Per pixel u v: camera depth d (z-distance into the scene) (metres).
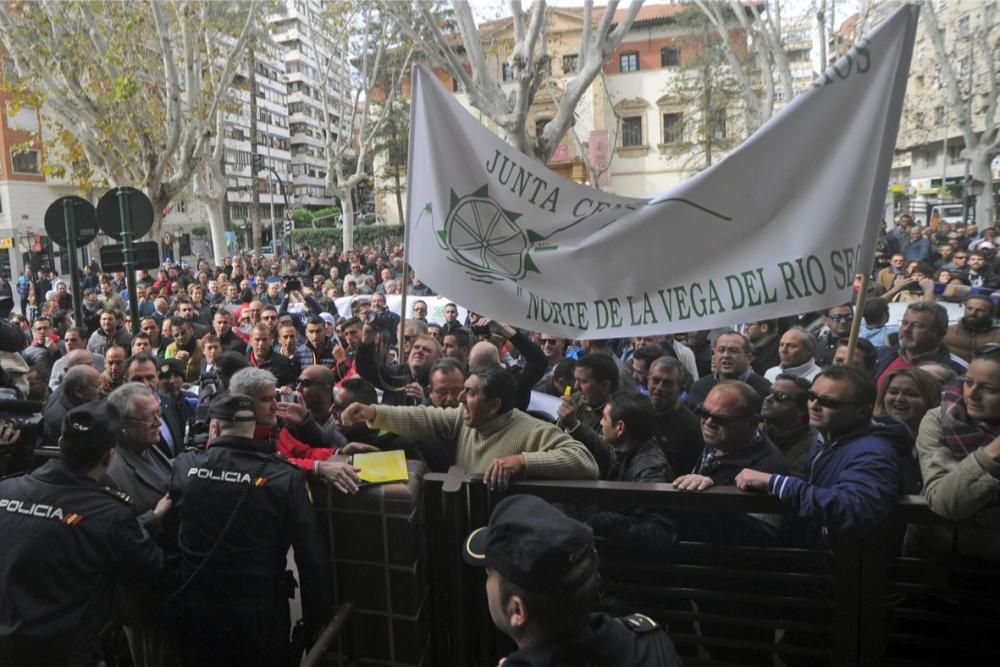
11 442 3.25
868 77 2.97
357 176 28.11
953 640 2.34
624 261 3.43
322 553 2.53
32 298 16.73
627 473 3.18
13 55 16.14
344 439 3.96
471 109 42.69
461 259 3.80
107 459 2.54
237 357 4.89
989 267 11.25
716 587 2.58
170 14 17.47
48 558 2.33
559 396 5.55
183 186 17.80
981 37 24.03
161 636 2.87
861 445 2.53
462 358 6.43
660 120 44.75
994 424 2.43
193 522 2.52
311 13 27.12
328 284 14.65
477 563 1.65
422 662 2.63
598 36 11.95
